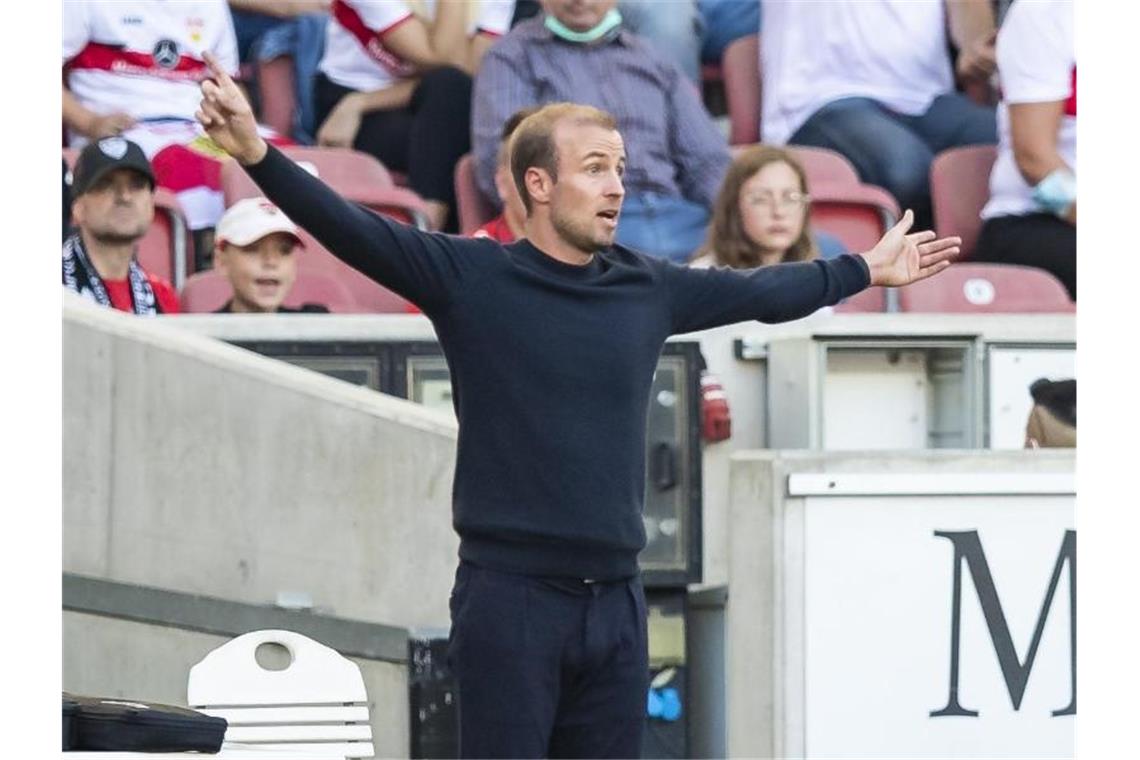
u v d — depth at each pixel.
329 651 16.56
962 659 19.38
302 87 26.36
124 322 18.67
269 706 16.31
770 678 19.17
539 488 12.80
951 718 19.33
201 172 24.75
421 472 19.45
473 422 12.95
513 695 12.81
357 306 24.06
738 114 28.12
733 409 21.62
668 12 27.19
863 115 27.03
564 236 13.10
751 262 23.52
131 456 18.62
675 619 19.98
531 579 12.84
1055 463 19.59
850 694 19.22
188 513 18.81
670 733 19.86
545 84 25.06
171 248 23.86
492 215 25.25
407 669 19.02
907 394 21.80
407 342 20.34
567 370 12.88
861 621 19.25
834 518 19.27
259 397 19.06
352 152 25.48
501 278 12.95
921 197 26.97
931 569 19.36
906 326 21.27
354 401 19.34
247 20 26.38
